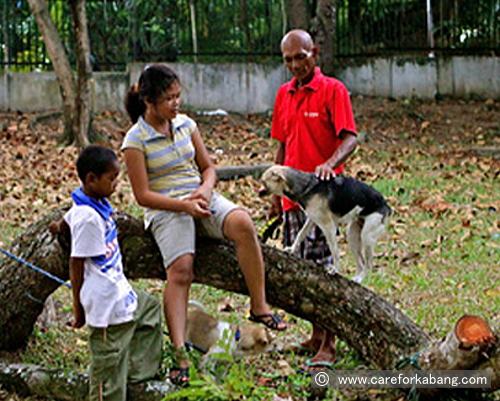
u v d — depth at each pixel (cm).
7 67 1477
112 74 1453
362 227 494
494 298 628
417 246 784
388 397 452
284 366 499
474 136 1358
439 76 1573
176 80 448
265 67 1516
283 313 597
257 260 460
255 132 1379
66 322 577
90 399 431
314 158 509
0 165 1108
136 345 458
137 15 1484
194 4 1529
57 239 469
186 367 447
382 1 1573
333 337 505
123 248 480
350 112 499
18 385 470
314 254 523
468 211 895
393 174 1103
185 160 464
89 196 419
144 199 452
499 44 1594
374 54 1570
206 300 632
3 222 853
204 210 452
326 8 1473
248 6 1552
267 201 948
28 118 1383
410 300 629
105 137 1268
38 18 1195
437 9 1596
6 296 493
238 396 429
